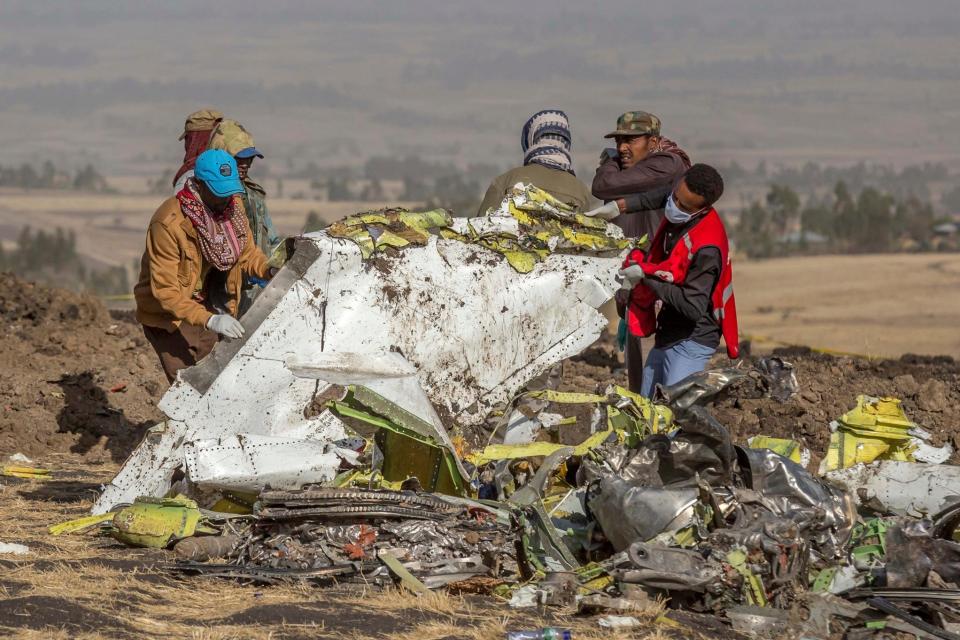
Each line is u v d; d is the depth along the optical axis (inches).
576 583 327.3
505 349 448.8
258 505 366.9
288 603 311.4
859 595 322.0
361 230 427.5
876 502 403.9
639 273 438.6
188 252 444.1
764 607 313.6
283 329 415.5
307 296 417.7
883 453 426.9
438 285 436.1
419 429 402.0
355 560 348.5
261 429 414.0
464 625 297.9
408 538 357.4
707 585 315.3
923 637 296.8
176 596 321.1
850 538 352.5
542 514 361.4
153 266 439.2
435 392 437.7
